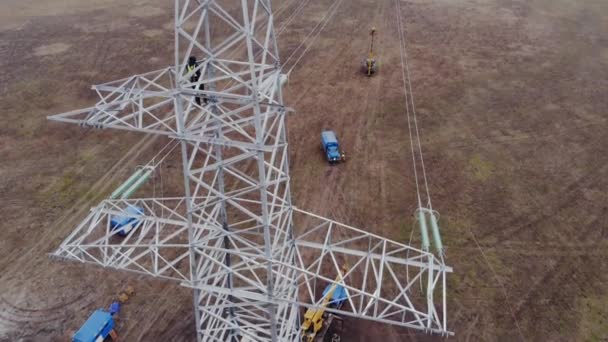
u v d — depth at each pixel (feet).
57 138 136.87
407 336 79.36
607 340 79.20
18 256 96.43
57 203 111.45
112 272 92.43
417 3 244.42
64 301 86.43
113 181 118.93
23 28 215.92
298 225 104.37
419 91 161.17
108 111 60.34
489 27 214.28
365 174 121.49
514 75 171.83
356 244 99.14
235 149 133.08
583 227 103.81
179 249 98.22
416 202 111.34
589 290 88.38
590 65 179.11
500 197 112.98
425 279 90.38
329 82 167.53
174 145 133.90
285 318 71.31
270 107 57.47
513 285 89.20
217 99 57.52
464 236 101.04
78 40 202.49
